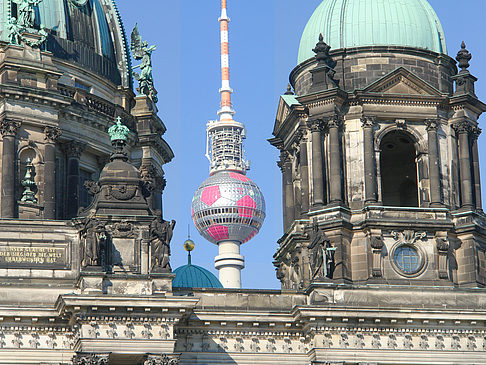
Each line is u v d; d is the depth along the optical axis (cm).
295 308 11419
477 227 12075
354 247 11975
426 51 12619
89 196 13775
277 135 13250
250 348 11600
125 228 11325
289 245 12512
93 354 10800
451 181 12350
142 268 11288
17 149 12900
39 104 13075
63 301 10800
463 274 12044
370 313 11375
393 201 13325
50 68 13262
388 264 11900
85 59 14162
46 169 12950
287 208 12975
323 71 12344
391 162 13338
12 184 12712
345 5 12875
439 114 12456
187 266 14400
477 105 12544
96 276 11019
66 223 11644
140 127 14462
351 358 11350
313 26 12950
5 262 11438
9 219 11569
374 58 12512
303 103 12350
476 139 12531
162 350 10925
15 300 11250
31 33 13338
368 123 12275
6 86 12900
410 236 11975
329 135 12250
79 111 13575
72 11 14325
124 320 10931
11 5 13812
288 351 11631
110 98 14325
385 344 11438
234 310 11569
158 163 14588
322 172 12181
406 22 12700
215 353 11538
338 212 11994
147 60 14925
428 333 11525
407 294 11738
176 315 11012
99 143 13850
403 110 12375
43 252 11531
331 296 11619
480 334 11606
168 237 11312
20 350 11056
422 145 12375
